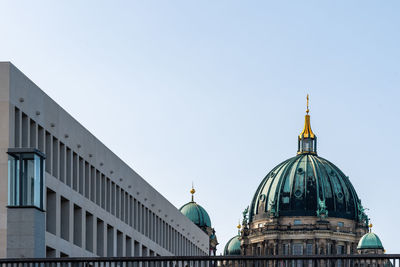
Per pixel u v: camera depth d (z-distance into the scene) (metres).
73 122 124.69
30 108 109.56
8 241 97.00
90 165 132.62
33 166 98.25
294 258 80.19
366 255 79.62
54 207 115.75
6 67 104.12
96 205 134.25
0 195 102.00
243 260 81.38
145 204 167.75
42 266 98.94
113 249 143.25
